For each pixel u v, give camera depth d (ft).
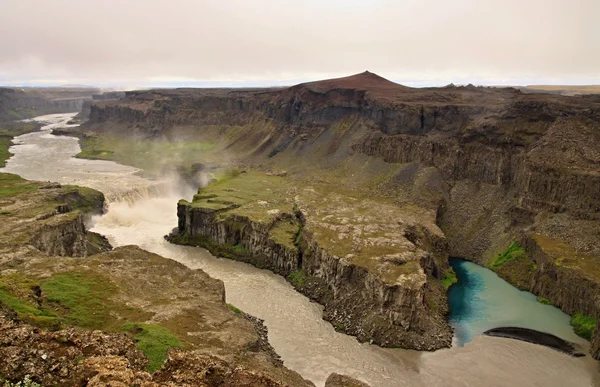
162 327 247.29
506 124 587.68
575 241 420.77
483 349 326.03
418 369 302.45
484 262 482.28
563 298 379.96
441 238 476.95
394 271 364.58
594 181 441.27
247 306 382.63
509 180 556.10
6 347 156.15
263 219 492.54
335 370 299.17
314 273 421.18
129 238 542.57
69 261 339.57
